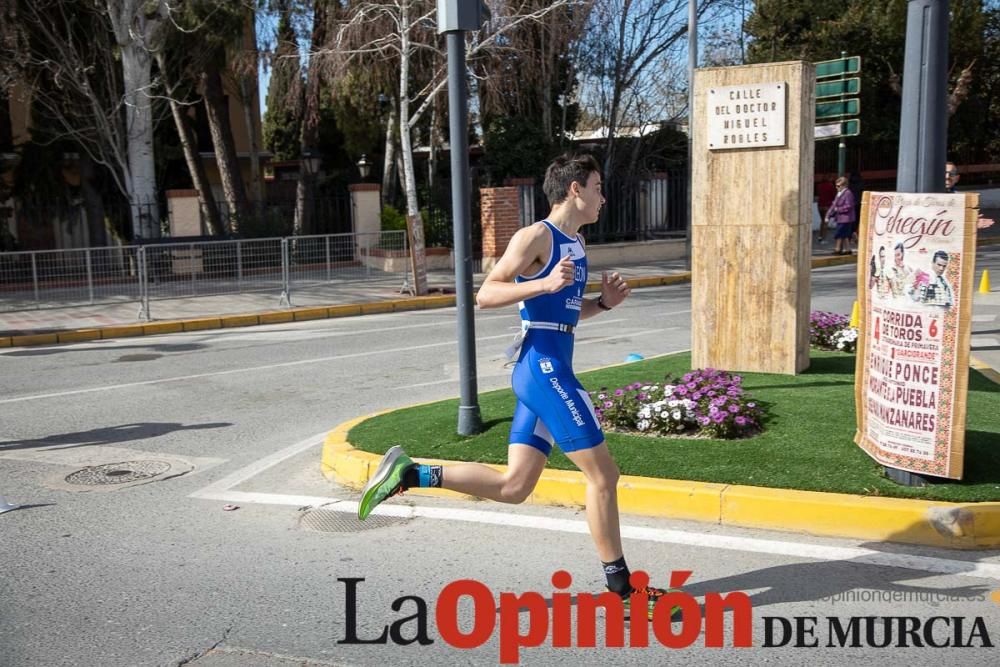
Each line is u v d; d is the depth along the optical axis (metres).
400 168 27.30
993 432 6.25
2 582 5.04
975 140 35.31
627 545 5.19
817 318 10.36
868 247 5.66
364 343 13.70
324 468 6.93
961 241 5.09
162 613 4.59
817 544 5.11
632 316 15.37
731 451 6.11
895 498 5.23
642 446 6.34
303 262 18.84
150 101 23.14
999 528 4.98
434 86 22.23
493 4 20.69
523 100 26.22
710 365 8.94
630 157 28.20
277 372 11.50
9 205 26.83
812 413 6.89
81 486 6.88
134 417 9.22
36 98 22.70
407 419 7.58
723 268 8.77
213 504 6.35
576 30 23.92
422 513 5.91
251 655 4.13
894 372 5.40
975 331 12.13
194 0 21.75
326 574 5.02
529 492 4.41
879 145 34.22
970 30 31.03
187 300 18.75
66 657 4.15
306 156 25.56
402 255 20.03
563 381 4.27
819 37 31.95
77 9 22.44
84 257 17.16
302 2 22.95
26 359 13.48
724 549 5.09
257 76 25.39
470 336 6.92
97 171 26.11
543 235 4.30
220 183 31.89
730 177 8.64
